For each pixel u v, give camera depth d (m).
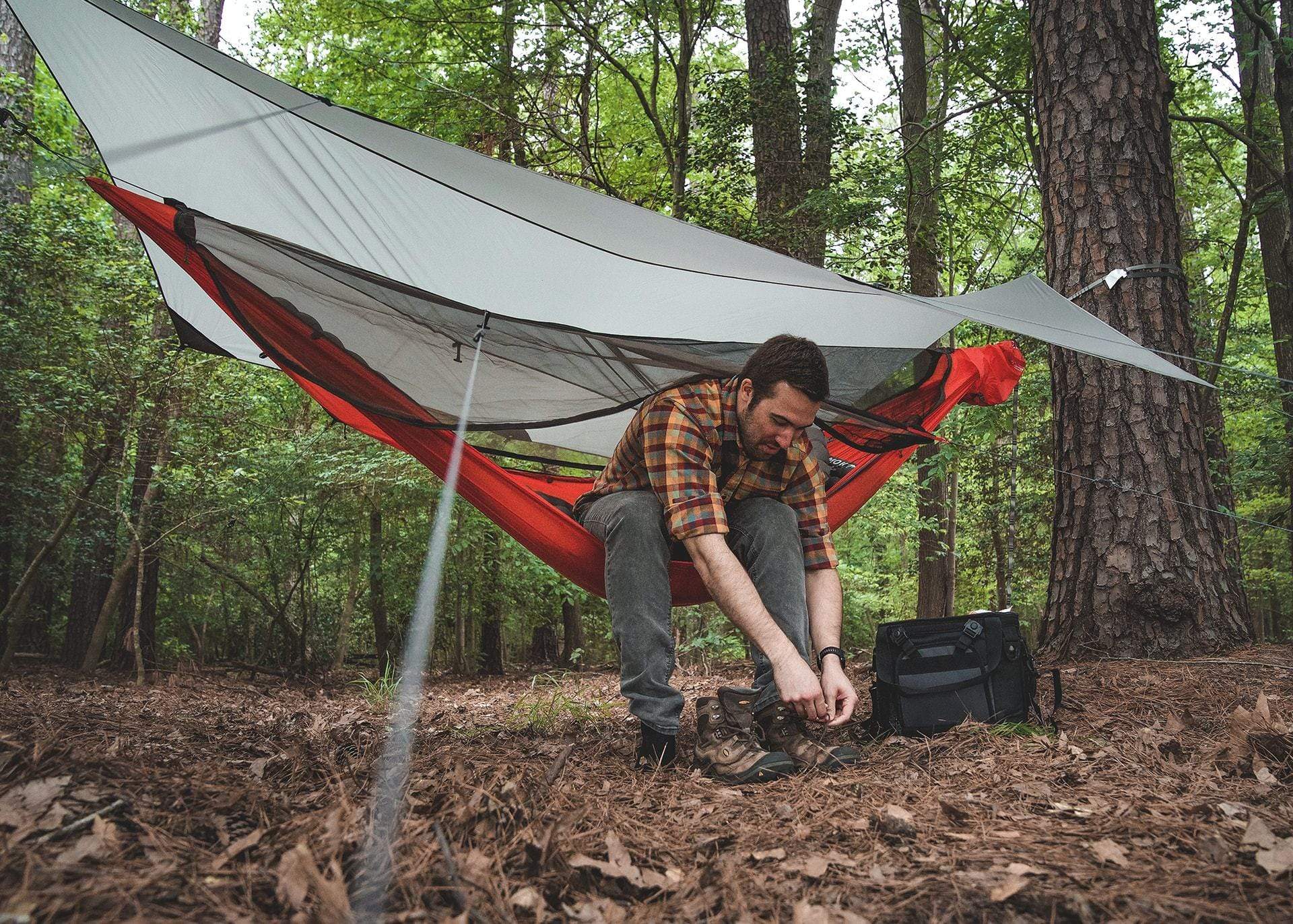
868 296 3.06
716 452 2.10
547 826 1.39
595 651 10.48
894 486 9.33
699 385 2.11
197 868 1.13
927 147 7.02
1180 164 8.48
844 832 1.48
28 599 6.18
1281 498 9.07
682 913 1.15
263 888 1.09
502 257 3.29
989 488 9.73
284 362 2.33
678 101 8.40
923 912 1.13
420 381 2.42
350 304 2.25
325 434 6.76
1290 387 6.26
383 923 1.03
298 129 2.82
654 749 2.04
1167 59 6.49
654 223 2.93
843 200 6.59
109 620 6.36
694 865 1.35
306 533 7.25
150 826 1.24
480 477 2.39
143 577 6.35
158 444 6.39
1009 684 2.32
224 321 3.54
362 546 7.64
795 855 1.37
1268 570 10.77
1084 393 3.78
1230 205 10.63
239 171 3.06
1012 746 2.06
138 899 1.01
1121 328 3.77
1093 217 3.86
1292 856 1.27
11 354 5.54
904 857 1.35
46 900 0.96
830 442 3.34
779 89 7.20
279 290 2.26
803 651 2.03
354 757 2.07
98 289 5.97
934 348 3.51
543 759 2.15
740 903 1.17
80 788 1.36
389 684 4.57
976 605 12.80
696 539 1.95
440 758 1.97
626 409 2.56
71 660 6.91
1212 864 1.28
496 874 1.20
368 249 3.39
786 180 7.24
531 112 9.13
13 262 5.58
